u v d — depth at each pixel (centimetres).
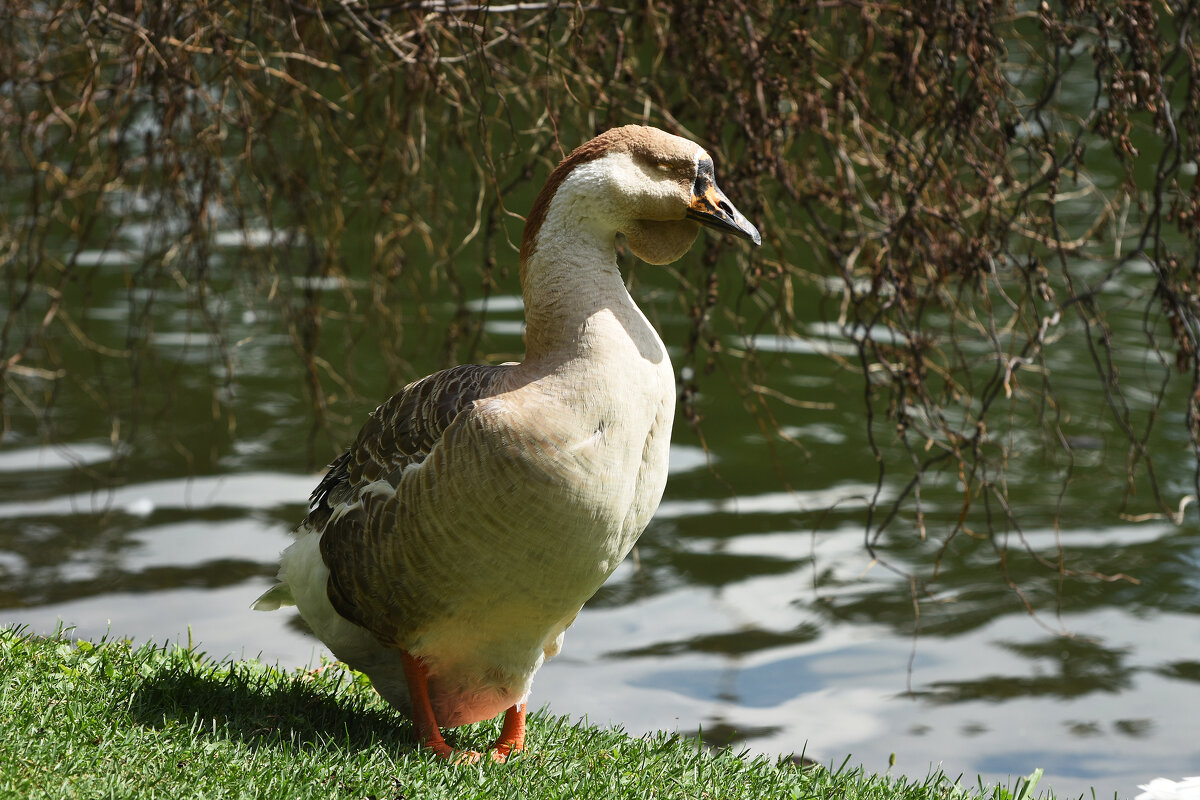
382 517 673
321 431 1834
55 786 590
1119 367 2044
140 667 773
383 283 1380
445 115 1392
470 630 693
